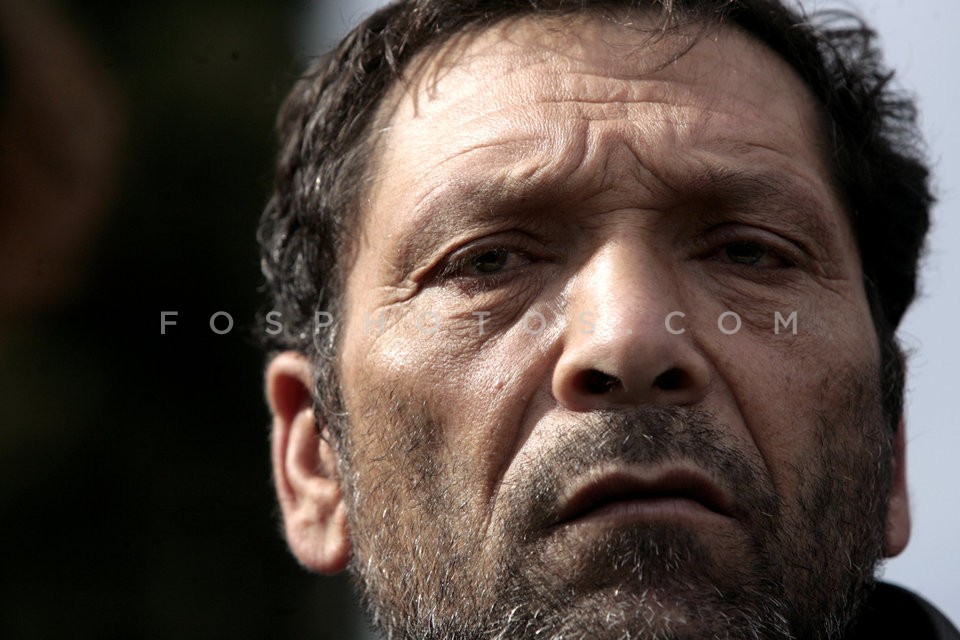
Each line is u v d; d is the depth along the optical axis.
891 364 3.54
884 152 3.80
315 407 3.64
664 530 2.73
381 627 3.28
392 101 3.47
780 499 2.95
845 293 3.24
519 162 3.09
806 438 3.02
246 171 5.52
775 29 3.47
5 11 5.13
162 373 5.43
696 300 3.03
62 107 5.21
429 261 3.16
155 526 5.34
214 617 5.34
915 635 3.33
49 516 5.24
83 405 5.30
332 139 3.66
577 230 3.06
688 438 2.82
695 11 3.36
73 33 5.27
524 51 3.30
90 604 5.23
